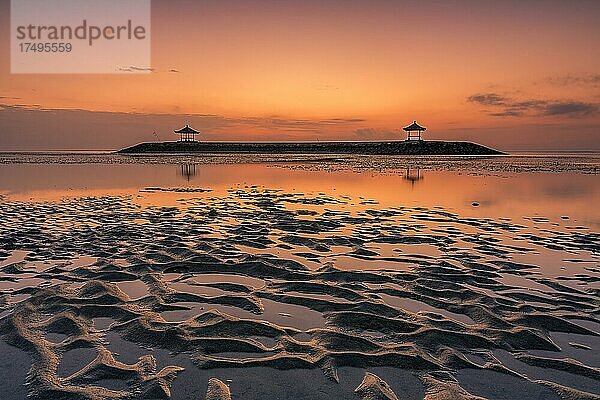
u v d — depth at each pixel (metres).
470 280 6.00
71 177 24.33
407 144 75.50
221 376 3.59
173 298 5.31
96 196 15.49
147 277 6.11
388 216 11.05
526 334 4.32
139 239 8.38
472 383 3.52
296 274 6.23
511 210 12.05
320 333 4.35
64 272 6.30
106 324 4.58
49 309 4.94
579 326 4.56
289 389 3.43
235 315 4.82
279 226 9.67
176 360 3.84
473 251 7.55
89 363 3.76
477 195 15.44
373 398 3.31
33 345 4.07
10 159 50.50
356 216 11.03
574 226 9.73
